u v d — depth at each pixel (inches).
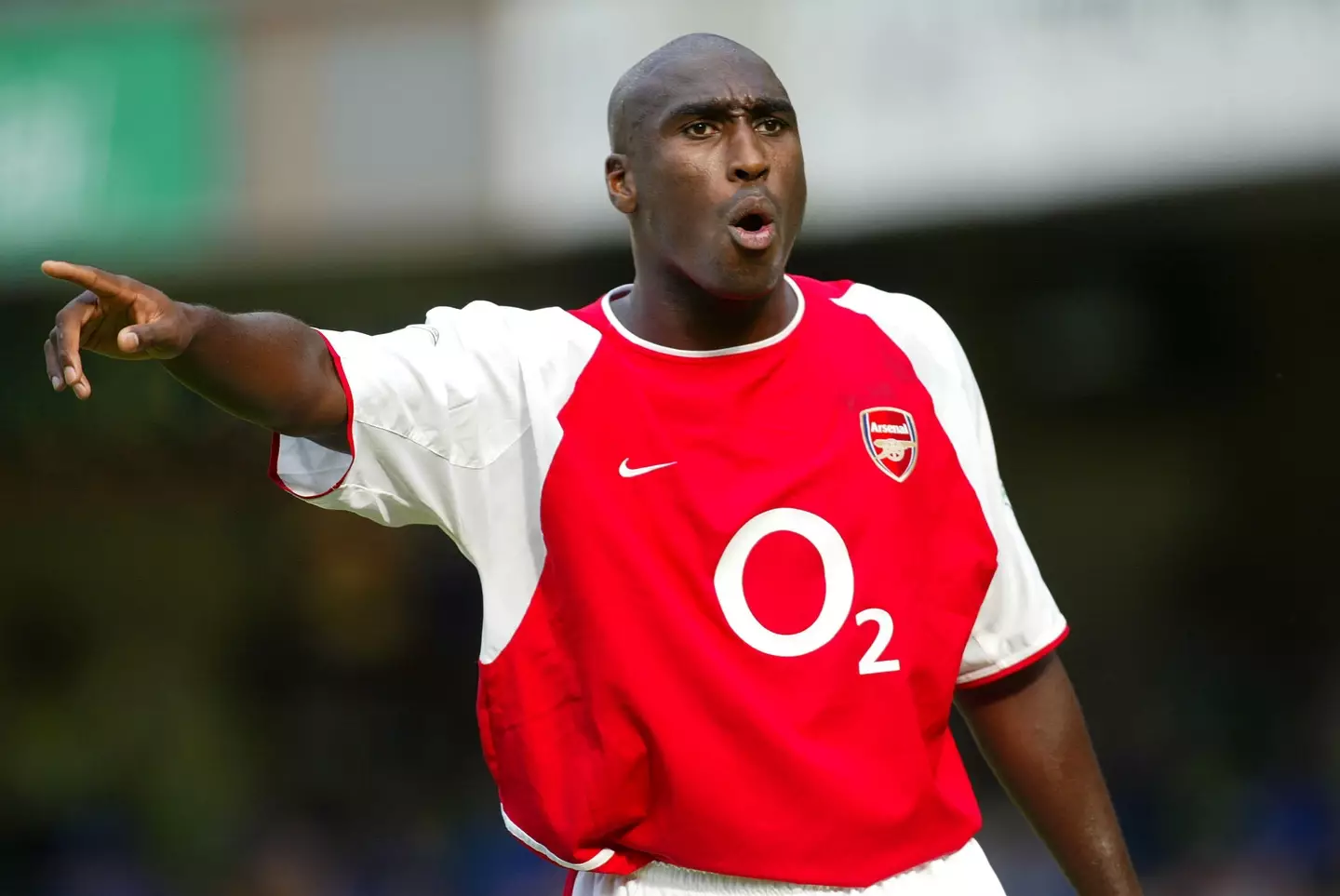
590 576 411.2
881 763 415.2
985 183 1318.9
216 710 1818.4
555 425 419.5
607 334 432.8
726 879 413.4
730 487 417.7
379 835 1700.3
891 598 422.6
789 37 1327.5
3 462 1865.2
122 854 1733.5
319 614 1845.5
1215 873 1449.3
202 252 1513.3
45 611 1865.2
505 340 428.1
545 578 421.4
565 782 417.7
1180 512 1695.4
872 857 410.9
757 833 404.2
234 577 1854.1
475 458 419.5
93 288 341.7
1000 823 1476.4
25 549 1877.5
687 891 417.4
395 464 410.9
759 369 429.4
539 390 422.0
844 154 1311.5
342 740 1777.8
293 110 1428.4
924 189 1328.7
